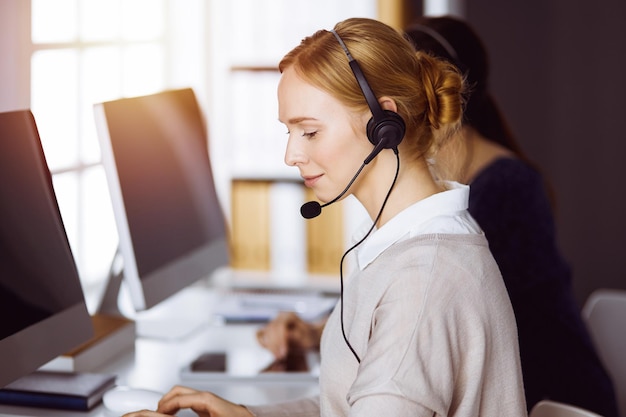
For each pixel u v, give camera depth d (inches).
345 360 65.8
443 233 62.9
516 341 64.5
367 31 65.4
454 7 190.4
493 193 95.7
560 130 197.9
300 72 64.2
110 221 125.7
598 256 202.1
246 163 167.5
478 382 61.5
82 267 120.2
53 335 78.6
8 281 73.3
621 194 199.3
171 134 105.7
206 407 75.5
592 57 195.3
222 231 117.6
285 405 78.7
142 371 96.9
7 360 72.5
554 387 96.3
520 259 94.4
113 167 91.1
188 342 108.0
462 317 60.8
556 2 193.9
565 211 200.8
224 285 157.8
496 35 194.2
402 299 60.4
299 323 104.9
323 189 65.6
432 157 68.9
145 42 142.6
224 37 164.2
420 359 58.8
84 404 82.7
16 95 102.2
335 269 168.1
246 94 165.9
